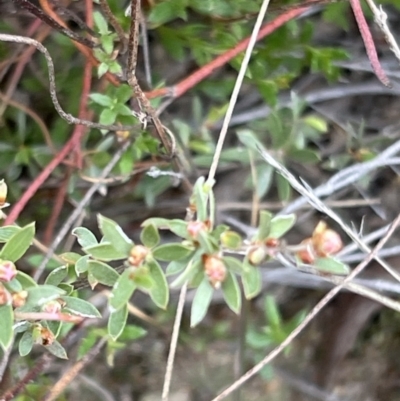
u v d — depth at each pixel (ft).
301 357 1.33
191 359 1.28
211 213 0.72
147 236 0.72
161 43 1.07
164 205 1.16
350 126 1.11
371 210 1.21
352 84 1.17
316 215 1.20
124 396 1.29
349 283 0.81
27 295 0.70
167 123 1.08
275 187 1.21
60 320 0.75
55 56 1.07
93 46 0.88
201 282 0.71
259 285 0.73
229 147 1.18
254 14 0.98
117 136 1.00
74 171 1.02
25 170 1.13
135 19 0.77
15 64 1.10
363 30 0.80
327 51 1.03
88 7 0.93
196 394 1.28
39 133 1.09
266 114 1.15
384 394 1.39
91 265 0.74
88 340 0.96
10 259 0.70
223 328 1.26
